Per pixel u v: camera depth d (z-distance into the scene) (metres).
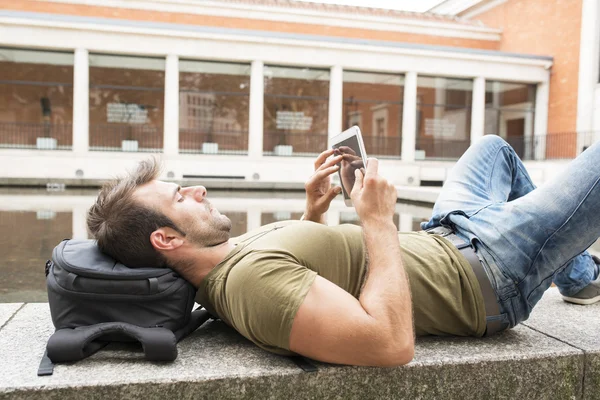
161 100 26.27
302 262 1.77
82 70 22.83
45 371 1.58
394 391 1.72
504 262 1.93
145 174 1.85
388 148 27.73
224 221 1.89
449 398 1.77
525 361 1.83
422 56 26.33
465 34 32.97
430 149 28.14
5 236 6.74
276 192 18.73
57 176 22.53
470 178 2.37
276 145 26.83
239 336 1.99
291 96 26.59
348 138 2.17
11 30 22.03
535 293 1.98
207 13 28.97
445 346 1.91
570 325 2.22
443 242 2.04
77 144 22.97
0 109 24.73
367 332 1.54
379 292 1.60
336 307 1.56
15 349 1.83
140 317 1.74
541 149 28.62
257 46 24.55
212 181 19.83
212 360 1.72
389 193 1.79
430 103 27.92
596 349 1.91
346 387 1.68
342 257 1.87
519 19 31.50
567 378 1.88
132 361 1.69
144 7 28.12
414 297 1.89
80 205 11.31
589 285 2.55
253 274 1.65
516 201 2.00
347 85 27.14
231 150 26.55
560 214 1.86
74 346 1.64
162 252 1.79
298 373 1.64
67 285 1.69
